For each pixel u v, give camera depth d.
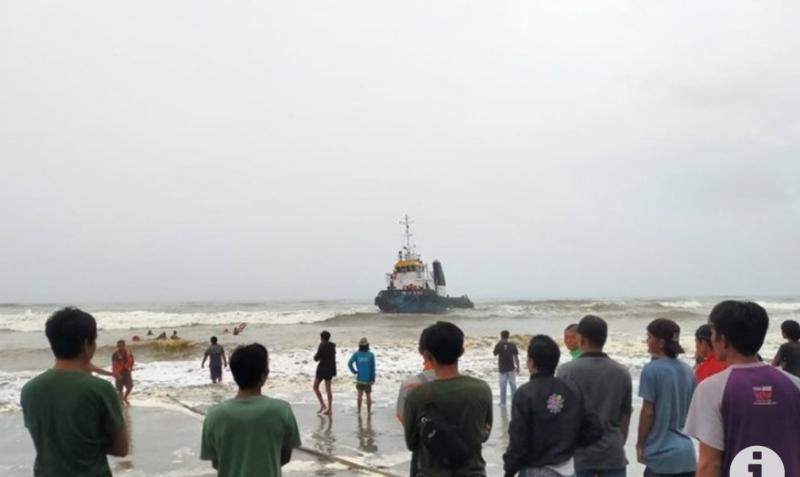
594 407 4.63
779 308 81.00
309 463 8.95
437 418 3.86
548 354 4.23
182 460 9.24
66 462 3.58
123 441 3.81
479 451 3.99
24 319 51.59
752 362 3.16
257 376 4.24
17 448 10.27
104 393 3.69
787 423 2.97
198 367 22.38
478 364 21.91
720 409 3.04
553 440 4.07
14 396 15.92
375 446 10.22
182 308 96.94
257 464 4.00
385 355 24.23
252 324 51.41
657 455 4.62
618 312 67.12
